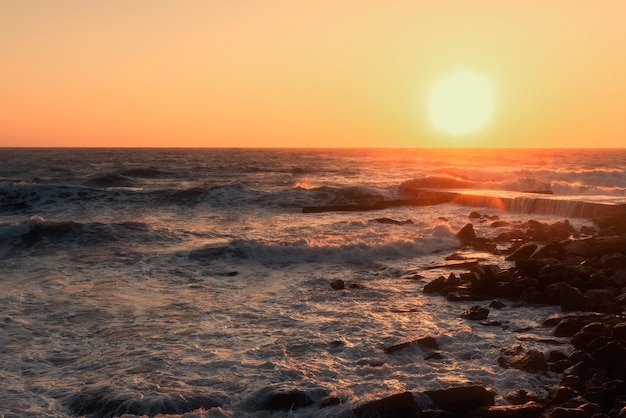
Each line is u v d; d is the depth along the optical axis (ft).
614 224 70.38
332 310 40.04
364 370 29.14
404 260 56.65
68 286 46.85
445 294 43.39
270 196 100.22
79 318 38.58
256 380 28.32
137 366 30.30
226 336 34.81
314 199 101.14
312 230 70.64
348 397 26.12
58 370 30.14
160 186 142.20
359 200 104.12
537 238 63.67
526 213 85.51
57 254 59.26
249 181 153.07
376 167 222.69
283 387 27.07
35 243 63.57
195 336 34.88
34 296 43.75
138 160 288.71
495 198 90.43
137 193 98.43
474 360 30.17
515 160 297.53
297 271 52.75
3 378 29.12
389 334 34.47
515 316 37.52
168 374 29.19
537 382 27.35
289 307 41.01
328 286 46.85
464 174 151.43
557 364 28.81
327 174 181.57
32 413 25.53
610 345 27.89
